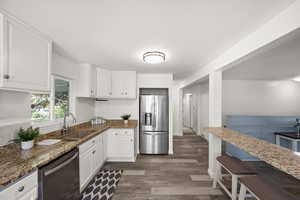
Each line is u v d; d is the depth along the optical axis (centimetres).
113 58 255
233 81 476
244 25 142
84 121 330
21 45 134
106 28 150
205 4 112
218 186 233
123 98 379
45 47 165
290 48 200
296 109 475
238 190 218
